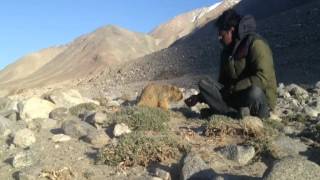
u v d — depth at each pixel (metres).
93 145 2.28
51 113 2.87
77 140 2.37
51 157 2.15
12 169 2.05
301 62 11.33
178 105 3.25
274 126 2.42
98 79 21.78
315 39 13.29
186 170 1.79
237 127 2.26
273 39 14.87
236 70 2.51
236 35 2.50
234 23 2.48
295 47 13.30
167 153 2.03
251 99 2.42
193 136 2.31
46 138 2.43
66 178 1.91
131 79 18.89
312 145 2.16
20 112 2.88
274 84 2.48
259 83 2.44
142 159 2.00
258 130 2.22
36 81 39.50
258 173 1.85
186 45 19.86
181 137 2.28
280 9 29.02
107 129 2.47
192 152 1.93
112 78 20.58
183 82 13.38
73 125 2.44
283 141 2.13
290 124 2.61
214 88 2.58
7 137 2.50
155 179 1.82
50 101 3.21
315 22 14.70
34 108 2.89
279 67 11.40
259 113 2.46
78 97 3.44
